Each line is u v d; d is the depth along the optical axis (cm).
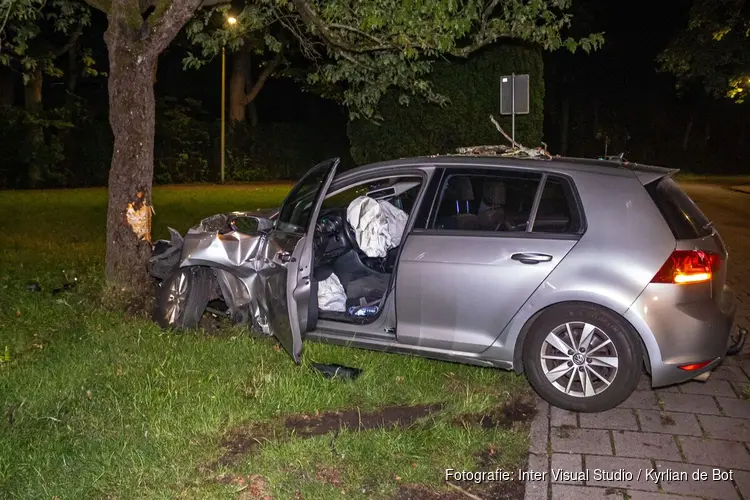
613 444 521
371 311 653
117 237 778
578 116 5341
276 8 1002
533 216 579
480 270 577
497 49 1190
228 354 646
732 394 617
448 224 599
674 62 2795
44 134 3077
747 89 2800
